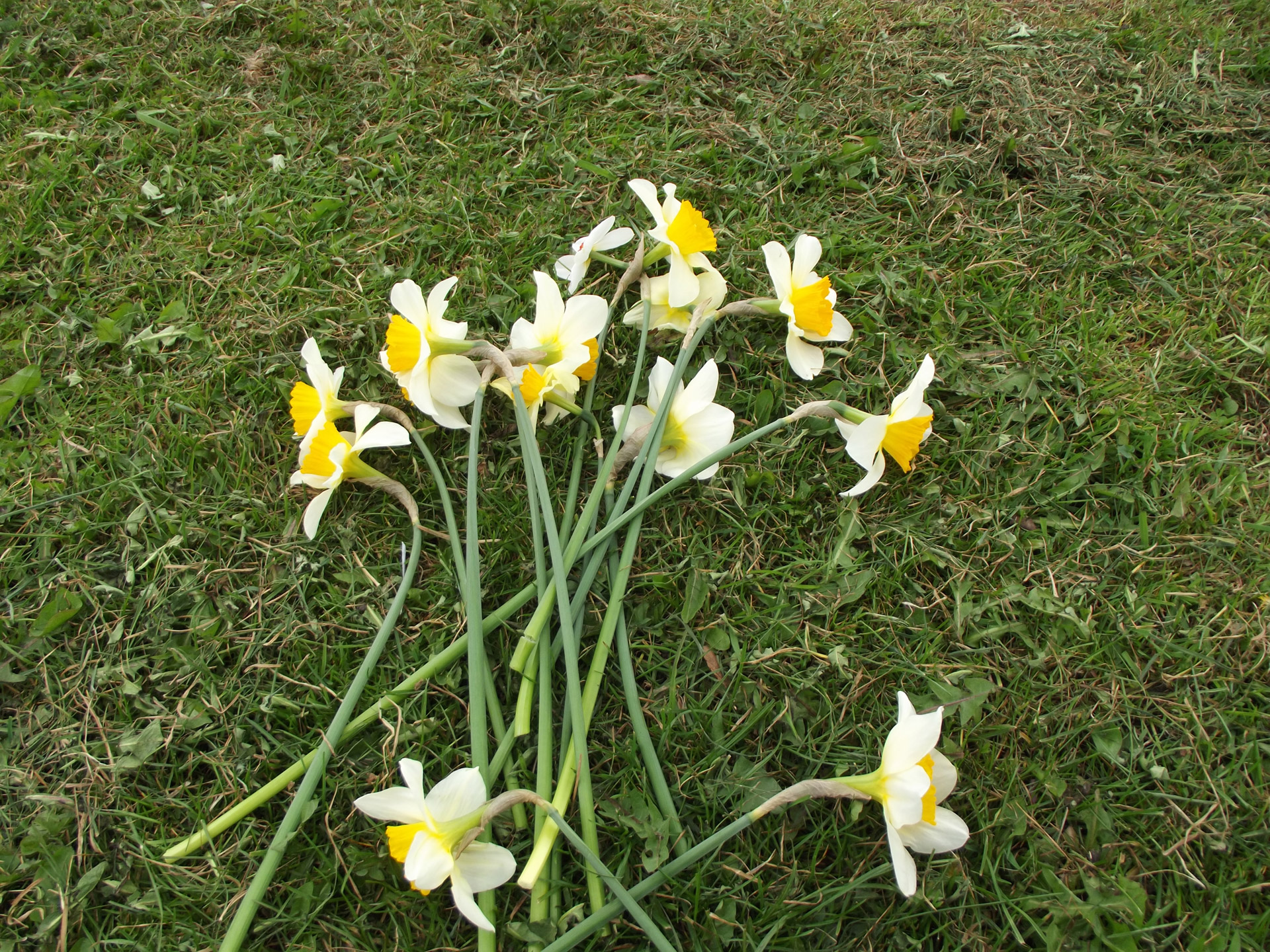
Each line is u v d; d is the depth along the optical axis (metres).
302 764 0.51
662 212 0.60
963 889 0.50
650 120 0.77
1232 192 0.75
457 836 0.45
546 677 0.51
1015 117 0.76
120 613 0.56
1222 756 0.54
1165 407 0.65
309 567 0.57
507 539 0.58
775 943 0.49
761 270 0.69
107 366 0.64
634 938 0.49
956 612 0.57
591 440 0.61
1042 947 0.50
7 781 0.51
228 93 0.77
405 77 0.78
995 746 0.54
